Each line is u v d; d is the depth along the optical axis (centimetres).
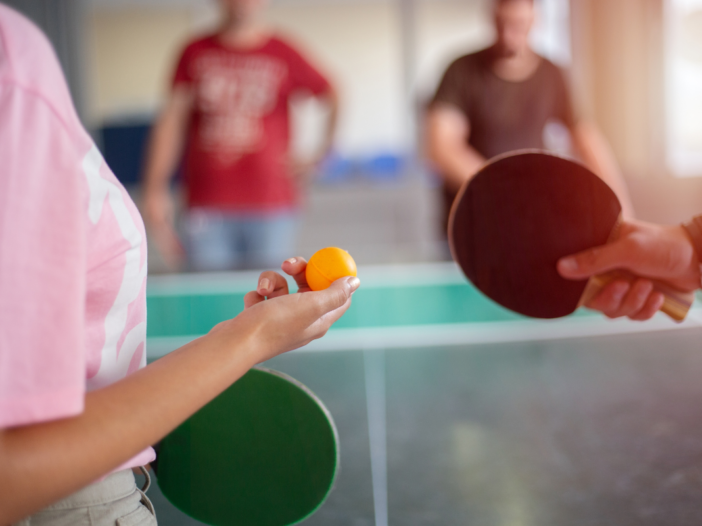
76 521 44
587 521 66
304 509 61
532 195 80
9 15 38
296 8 685
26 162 33
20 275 32
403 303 195
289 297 45
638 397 106
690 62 502
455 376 126
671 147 502
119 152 528
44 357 33
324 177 570
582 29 518
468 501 72
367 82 696
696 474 75
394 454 87
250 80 252
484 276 84
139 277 47
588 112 522
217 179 255
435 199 560
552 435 90
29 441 32
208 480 62
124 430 34
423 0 683
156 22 692
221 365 39
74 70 584
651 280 78
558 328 162
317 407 59
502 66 227
